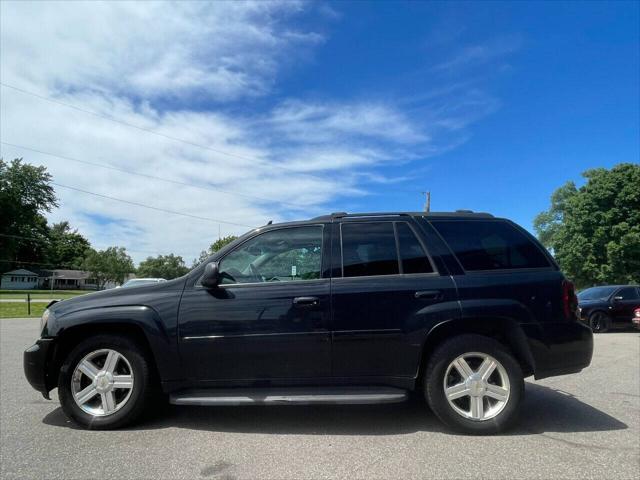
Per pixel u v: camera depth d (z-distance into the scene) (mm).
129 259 110188
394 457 3453
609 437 3896
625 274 39156
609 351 9203
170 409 4793
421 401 5105
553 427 4172
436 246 4309
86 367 4184
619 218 40469
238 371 4082
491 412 3977
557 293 4191
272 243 4434
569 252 42781
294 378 4078
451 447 3662
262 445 3719
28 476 3133
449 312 4031
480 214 4570
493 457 3449
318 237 4406
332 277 4219
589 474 3148
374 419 4438
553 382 6125
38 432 4062
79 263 113000
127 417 4098
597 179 42031
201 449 3629
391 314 4070
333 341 4047
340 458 3438
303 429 4133
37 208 72750
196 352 4074
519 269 4273
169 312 4145
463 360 4004
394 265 4250
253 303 4121
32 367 4211
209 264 4195
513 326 4070
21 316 18141
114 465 3316
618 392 5547
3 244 67938
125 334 4250
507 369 3973
